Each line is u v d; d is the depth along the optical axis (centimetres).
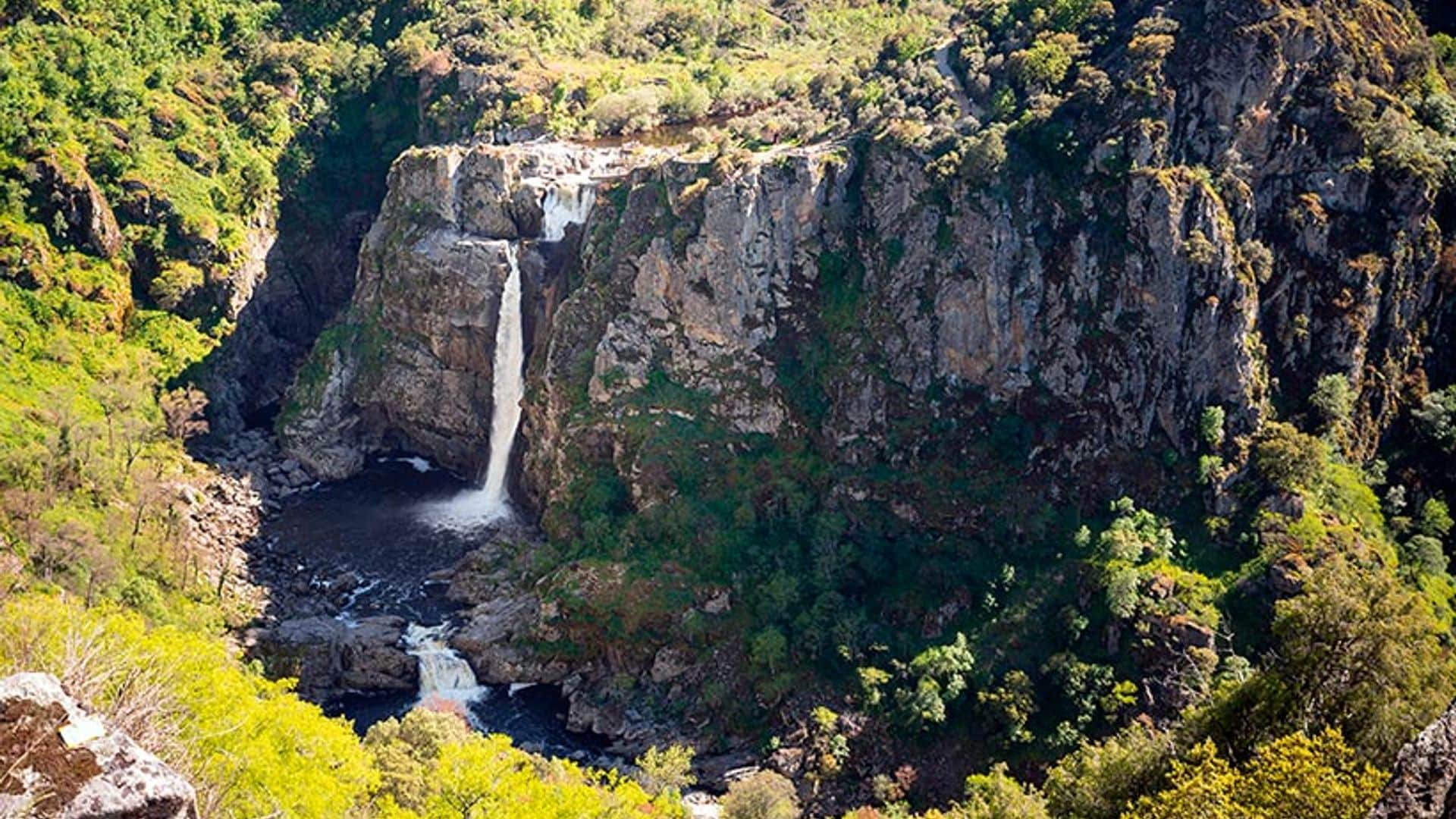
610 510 11406
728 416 11588
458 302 13338
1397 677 5956
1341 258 10688
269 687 5300
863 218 11706
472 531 12344
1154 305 10450
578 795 5625
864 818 8338
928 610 10012
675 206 12081
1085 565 9862
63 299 13275
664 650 10144
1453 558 10150
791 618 10112
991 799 7294
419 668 10112
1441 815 2625
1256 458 10162
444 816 5344
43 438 11275
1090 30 11906
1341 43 11175
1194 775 5409
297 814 4231
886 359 11256
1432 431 10688
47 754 2153
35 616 4209
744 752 9475
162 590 10338
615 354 11994
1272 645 8956
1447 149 11069
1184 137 10881
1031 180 11025
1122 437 10494
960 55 12688
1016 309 10894
